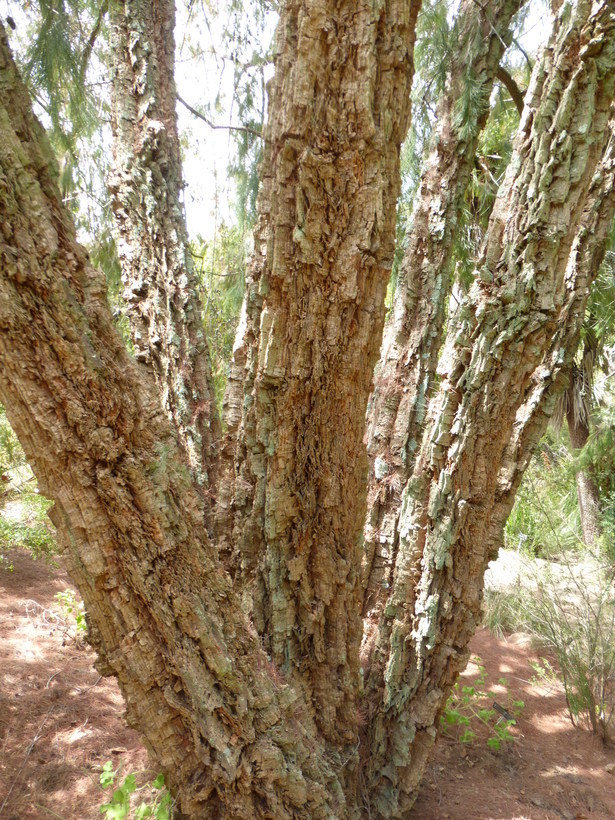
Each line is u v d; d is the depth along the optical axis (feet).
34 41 7.46
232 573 6.07
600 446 18.47
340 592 5.72
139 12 7.61
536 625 12.47
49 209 3.88
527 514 19.19
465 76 7.57
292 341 5.07
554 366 7.49
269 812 5.02
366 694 7.09
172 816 5.54
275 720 5.05
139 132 7.52
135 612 4.58
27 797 6.57
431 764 8.24
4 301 3.73
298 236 4.73
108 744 7.62
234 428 6.20
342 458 5.43
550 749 8.93
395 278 10.68
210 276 11.10
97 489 4.27
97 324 4.10
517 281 5.97
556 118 5.59
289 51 4.60
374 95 4.58
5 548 13.65
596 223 7.97
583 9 5.40
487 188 13.67
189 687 4.70
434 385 7.73
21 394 3.95
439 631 6.80
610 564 14.03
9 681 8.61
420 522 6.84
